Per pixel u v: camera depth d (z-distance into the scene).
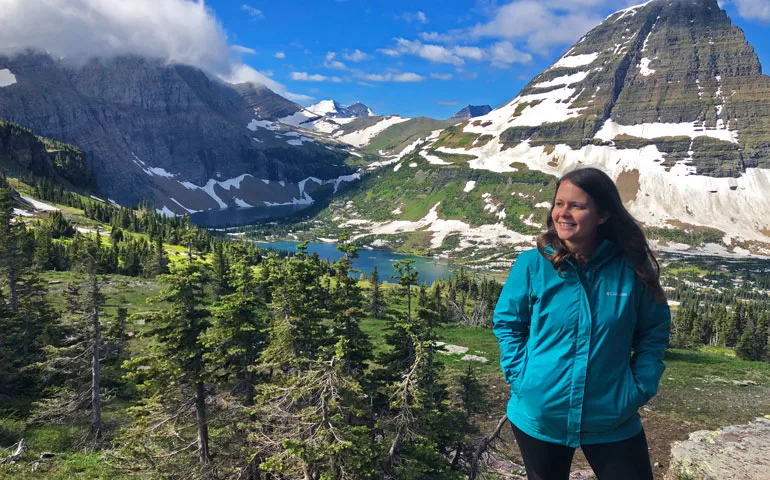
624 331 3.17
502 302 3.77
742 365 51.12
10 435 24.38
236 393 19.86
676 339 88.00
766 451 11.75
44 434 25.30
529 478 3.60
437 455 16.30
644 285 3.17
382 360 20.28
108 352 28.55
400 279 20.08
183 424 18.75
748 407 37.69
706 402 38.84
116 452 18.61
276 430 14.97
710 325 103.94
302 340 19.30
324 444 12.87
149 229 167.00
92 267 26.98
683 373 47.56
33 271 46.59
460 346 55.69
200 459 18.14
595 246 3.34
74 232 137.12
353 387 13.85
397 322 19.88
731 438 12.60
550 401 3.26
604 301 3.17
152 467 17.72
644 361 3.24
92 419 27.44
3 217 81.56
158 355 18.20
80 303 26.08
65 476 19.88
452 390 35.53
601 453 3.26
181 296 18.30
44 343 34.78
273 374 19.72
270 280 19.95
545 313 3.37
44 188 194.25
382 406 19.33
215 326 18.92
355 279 21.39
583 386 3.16
